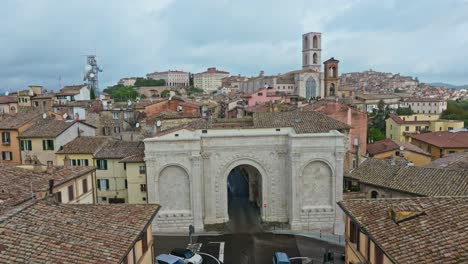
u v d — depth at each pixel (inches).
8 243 737.0
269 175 2005.4
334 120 2204.7
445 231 777.6
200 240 1840.6
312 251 1699.1
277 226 1982.0
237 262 1599.4
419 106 6225.4
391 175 1907.0
